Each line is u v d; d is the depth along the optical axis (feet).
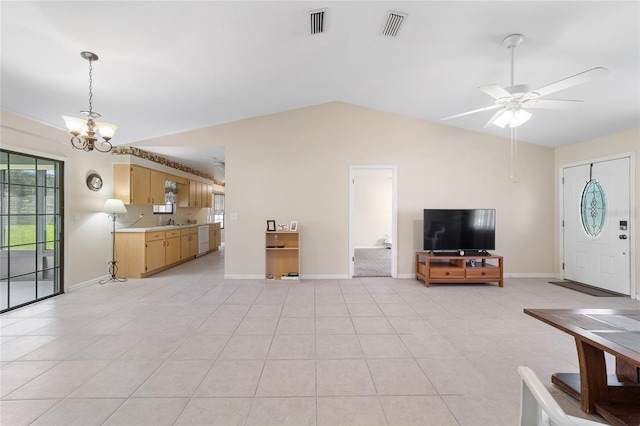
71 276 14.40
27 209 12.34
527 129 15.30
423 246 16.14
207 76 11.29
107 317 10.91
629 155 13.55
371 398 6.28
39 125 12.61
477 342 8.90
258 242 17.04
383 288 14.98
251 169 17.01
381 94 14.89
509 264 17.35
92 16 7.30
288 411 5.87
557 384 6.70
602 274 14.73
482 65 10.69
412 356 8.05
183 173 24.25
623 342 4.83
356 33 9.86
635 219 13.34
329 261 17.10
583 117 12.91
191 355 8.07
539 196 17.37
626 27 7.70
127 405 6.02
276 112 16.96
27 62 8.82
